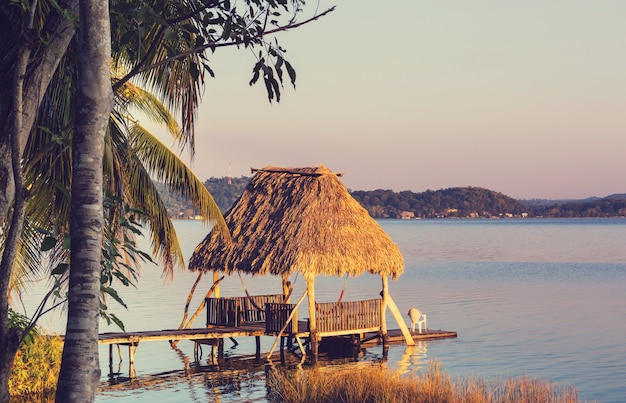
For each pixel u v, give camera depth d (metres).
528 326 36.06
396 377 18.11
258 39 6.88
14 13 8.46
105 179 14.47
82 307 5.77
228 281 68.19
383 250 26.33
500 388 17.89
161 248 17.62
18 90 6.07
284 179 28.20
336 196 26.73
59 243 14.16
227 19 6.93
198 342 26.61
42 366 18.16
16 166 5.98
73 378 5.70
